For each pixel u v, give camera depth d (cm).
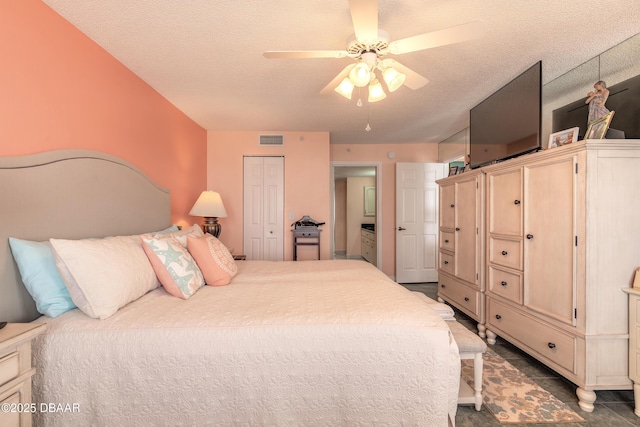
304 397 127
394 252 508
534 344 212
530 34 189
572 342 179
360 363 128
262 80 250
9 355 98
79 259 130
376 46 155
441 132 428
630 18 172
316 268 248
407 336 129
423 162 496
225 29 179
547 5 161
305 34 185
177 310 141
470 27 135
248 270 241
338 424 128
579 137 233
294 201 418
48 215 151
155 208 252
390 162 507
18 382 100
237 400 125
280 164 420
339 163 503
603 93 200
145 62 218
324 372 127
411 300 157
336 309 142
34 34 149
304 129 407
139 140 241
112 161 198
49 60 157
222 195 412
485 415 166
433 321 135
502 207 247
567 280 183
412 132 429
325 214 420
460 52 210
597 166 169
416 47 156
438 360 127
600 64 216
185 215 333
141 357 123
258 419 126
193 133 360
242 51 204
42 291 132
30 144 147
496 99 276
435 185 493
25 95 144
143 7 158
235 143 412
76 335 123
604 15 170
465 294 306
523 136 239
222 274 192
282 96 286
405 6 161
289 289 177
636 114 193
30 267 132
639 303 163
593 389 170
